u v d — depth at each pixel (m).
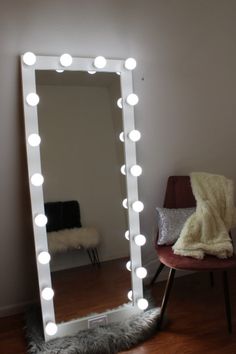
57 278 1.68
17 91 1.66
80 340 1.58
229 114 2.27
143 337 1.63
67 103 1.67
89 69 1.69
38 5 1.62
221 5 2.08
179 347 1.58
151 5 1.87
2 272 1.85
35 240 1.59
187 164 2.19
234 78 2.23
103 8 1.76
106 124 1.77
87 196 1.75
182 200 2.04
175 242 1.86
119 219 1.83
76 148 1.71
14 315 1.90
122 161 1.81
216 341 1.61
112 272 1.81
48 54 1.68
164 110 2.05
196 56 2.07
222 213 1.86
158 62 1.96
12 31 1.59
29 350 1.56
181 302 1.98
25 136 1.61
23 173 1.77
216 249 1.67
